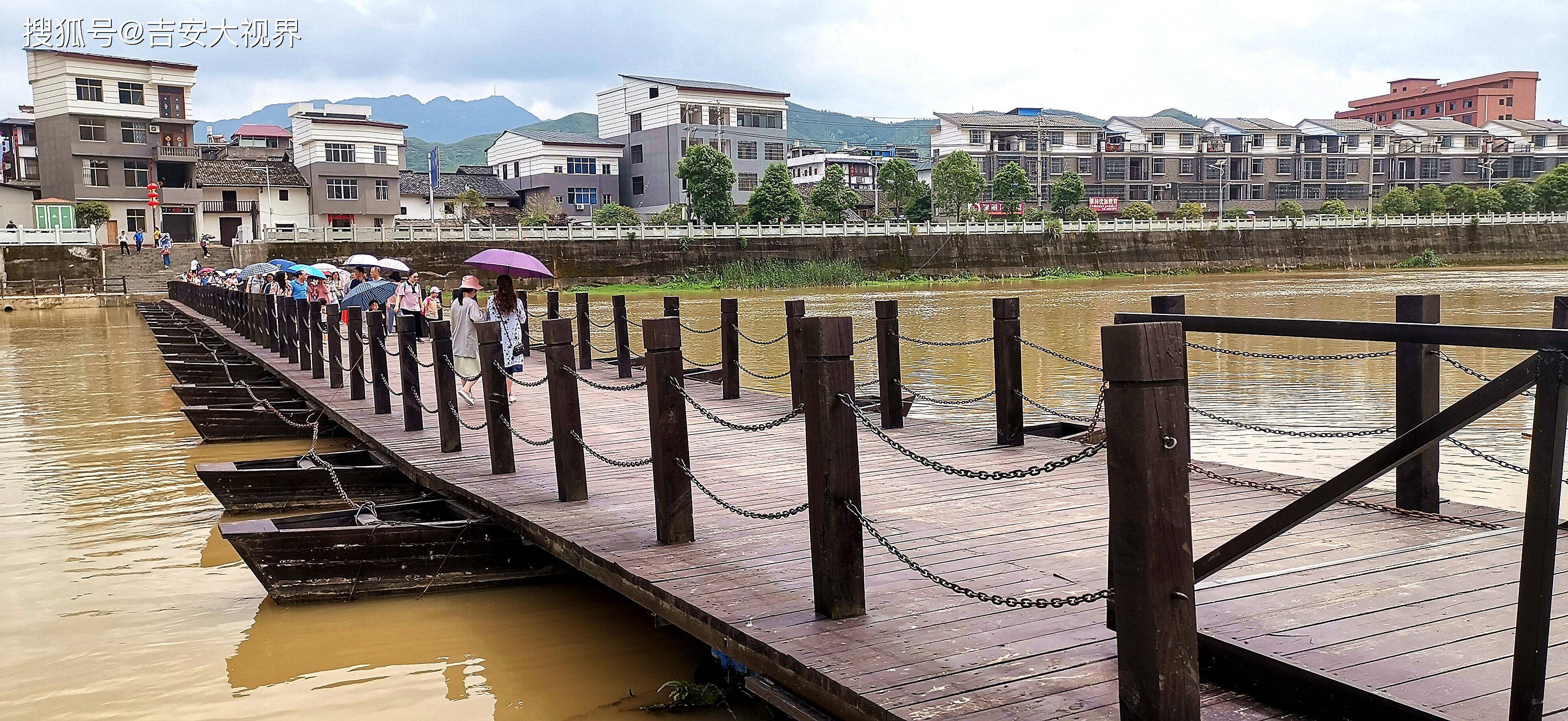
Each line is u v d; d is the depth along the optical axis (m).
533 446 9.69
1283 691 3.68
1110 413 3.19
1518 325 24.94
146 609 6.84
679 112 66.12
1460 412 3.14
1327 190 82.38
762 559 5.75
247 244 42.41
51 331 30.94
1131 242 59.62
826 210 62.06
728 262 51.12
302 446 12.98
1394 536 5.80
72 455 12.31
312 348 15.79
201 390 14.60
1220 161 79.56
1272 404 13.12
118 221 52.38
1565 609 4.12
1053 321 27.62
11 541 8.45
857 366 18.47
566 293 45.09
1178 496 3.11
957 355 19.95
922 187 65.94
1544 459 2.94
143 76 52.59
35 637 6.33
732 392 12.55
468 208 63.59
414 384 10.81
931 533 6.22
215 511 9.45
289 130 72.94
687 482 6.12
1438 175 84.38
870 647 4.36
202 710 5.31
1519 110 95.62
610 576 5.76
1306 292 40.03
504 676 5.74
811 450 4.76
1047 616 4.67
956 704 3.76
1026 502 6.99
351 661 5.96
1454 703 3.33
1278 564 5.23
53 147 51.19
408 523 7.48
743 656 4.60
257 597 7.09
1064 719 3.61
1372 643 3.87
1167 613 3.10
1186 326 5.39
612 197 70.69
